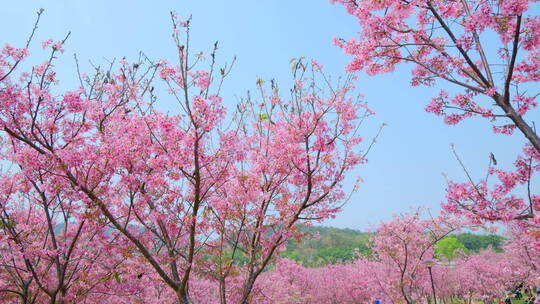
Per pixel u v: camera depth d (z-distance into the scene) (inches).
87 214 266.4
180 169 267.1
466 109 247.9
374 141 333.1
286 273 863.1
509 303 917.2
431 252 753.6
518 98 242.4
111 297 392.2
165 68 273.7
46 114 271.7
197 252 321.1
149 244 331.6
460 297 1167.6
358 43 241.9
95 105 284.5
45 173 285.4
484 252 1434.5
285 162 329.4
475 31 225.8
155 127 286.2
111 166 276.8
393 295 752.3
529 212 237.8
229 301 422.0
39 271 322.7
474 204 248.2
